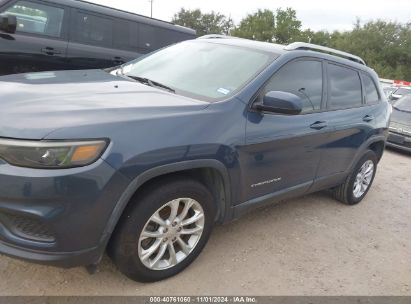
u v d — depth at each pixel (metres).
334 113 4.21
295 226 4.27
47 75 3.45
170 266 3.01
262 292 3.08
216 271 3.24
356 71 4.75
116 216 2.50
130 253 2.71
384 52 55.06
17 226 2.44
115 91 3.09
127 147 2.47
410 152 8.98
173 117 2.77
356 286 3.35
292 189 3.90
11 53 6.39
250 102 3.24
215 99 3.18
